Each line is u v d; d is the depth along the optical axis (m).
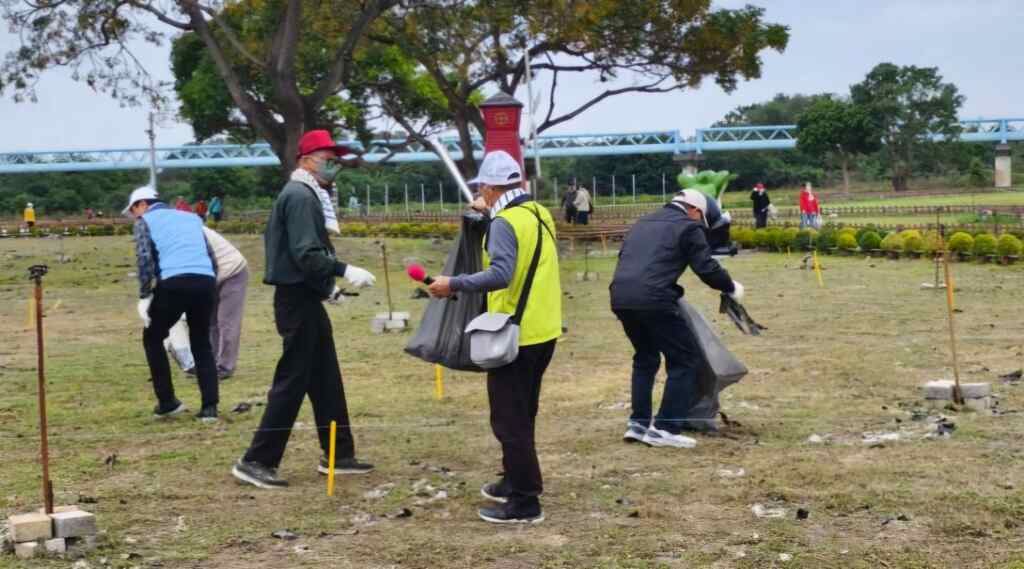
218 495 6.79
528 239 6.08
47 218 72.19
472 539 5.84
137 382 11.13
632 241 7.95
